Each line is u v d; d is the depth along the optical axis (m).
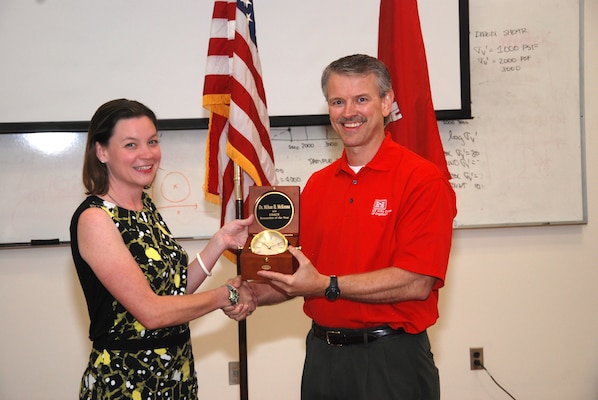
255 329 3.32
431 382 2.00
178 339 1.89
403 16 2.63
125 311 1.80
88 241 1.76
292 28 3.16
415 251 1.92
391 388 1.94
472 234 3.36
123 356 1.80
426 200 1.94
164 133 3.21
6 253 3.19
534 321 3.41
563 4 3.29
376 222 1.98
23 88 3.08
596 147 3.38
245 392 2.45
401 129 2.60
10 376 3.22
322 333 2.06
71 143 3.17
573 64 3.30
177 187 3.22
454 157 3.29
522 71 3.29
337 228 2.05
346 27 3.17
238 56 2.45
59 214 3.17
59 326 3.23
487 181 3.31
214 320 3.32
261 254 1.87
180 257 1.96
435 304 2.08
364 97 1.98
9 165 3.14
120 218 1.82
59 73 3.09
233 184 2.59
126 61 3.12
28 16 3.07
